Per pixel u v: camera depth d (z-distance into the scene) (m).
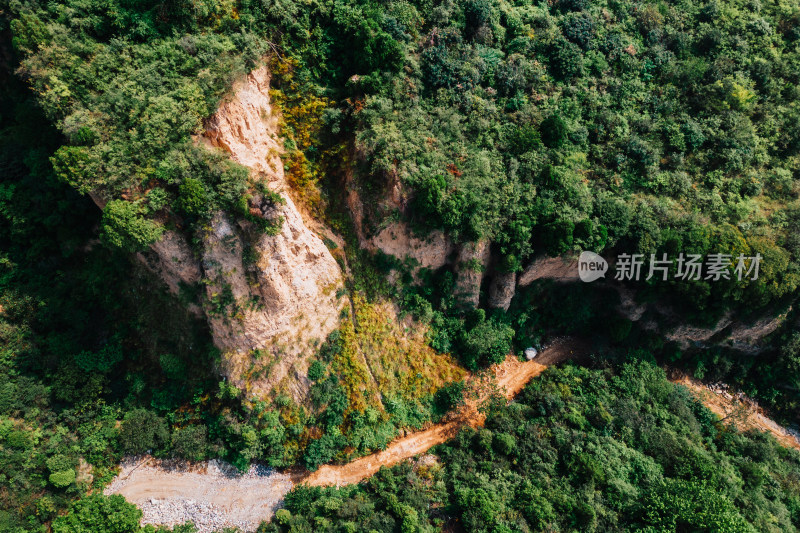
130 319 40.06
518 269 41.62
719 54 49.94
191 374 39.00
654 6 49.53
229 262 36.00
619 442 41.44
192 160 32.94
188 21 35.03
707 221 43.34
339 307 40.62
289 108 39.16
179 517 36.69
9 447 35.25
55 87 32.81
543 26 45.53
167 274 37.50
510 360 45.62
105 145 32.59
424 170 37.91
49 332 39.00
